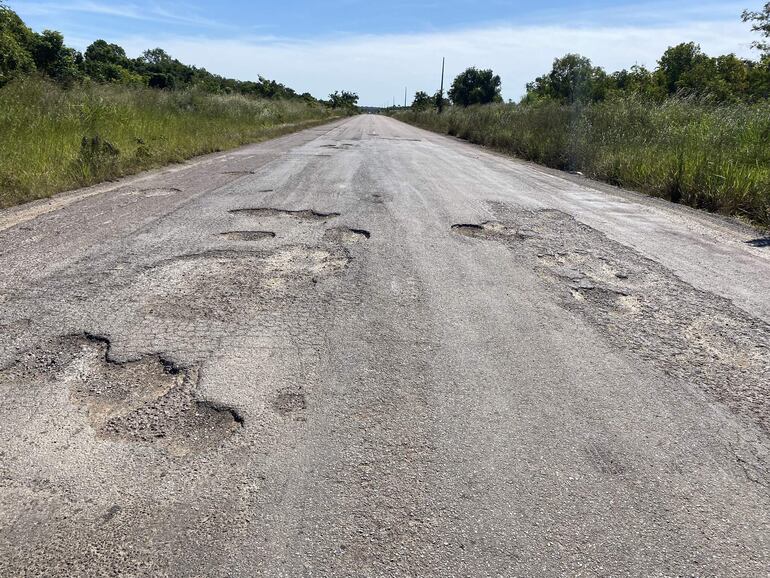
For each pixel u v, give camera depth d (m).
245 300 3.58
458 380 2.71
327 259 4.47
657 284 4.12
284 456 2.12
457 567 1.66
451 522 1.84
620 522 1.86
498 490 1.99
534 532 1.81
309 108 46.06
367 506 1.89
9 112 9.70
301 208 6.24
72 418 2.31
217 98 22.62
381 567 1.65
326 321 3.31
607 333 3.29
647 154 9.88
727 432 2.37
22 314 3.26
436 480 2.03
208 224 5.43
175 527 1.78
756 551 1.76
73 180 7.53
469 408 2.48
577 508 1.92
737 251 5.08
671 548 1.76
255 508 1.87
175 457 2.10
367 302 3.62
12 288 3.66
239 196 6.86
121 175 8.36
